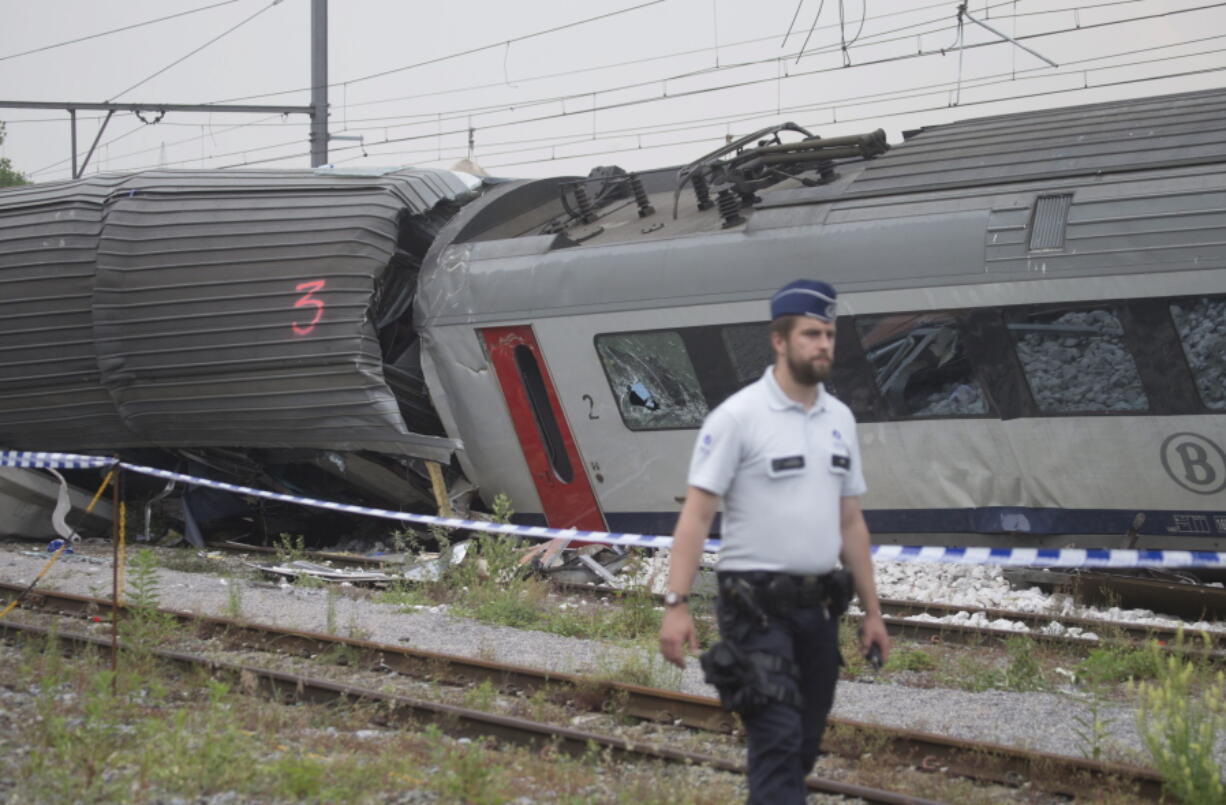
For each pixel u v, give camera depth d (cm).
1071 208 2375
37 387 3225
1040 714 1537
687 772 1298
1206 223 2244
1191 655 1809
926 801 1199
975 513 2531
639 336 2772
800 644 941
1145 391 2322
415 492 3222
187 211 3117
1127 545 2403
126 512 3609
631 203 3356
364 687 1705
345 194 3058
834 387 2612
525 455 3003
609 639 2044
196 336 3048
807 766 973
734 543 931
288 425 3036
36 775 1220
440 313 3014
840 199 2620
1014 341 2427
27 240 3203
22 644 1947
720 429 920
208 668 1711
